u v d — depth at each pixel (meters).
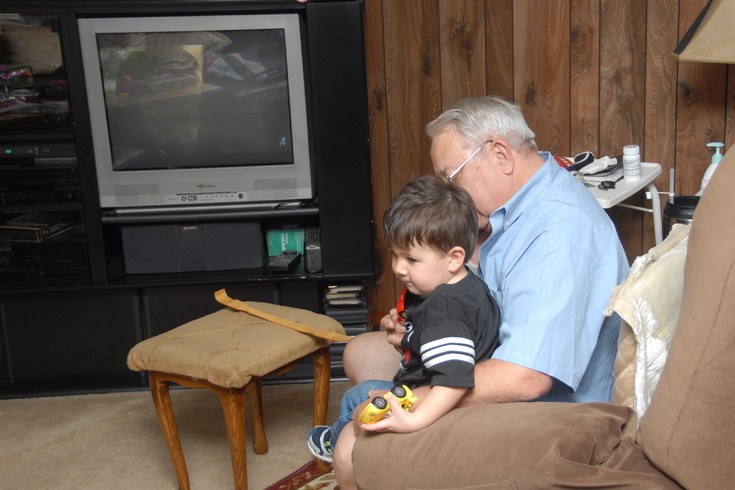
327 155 2.60
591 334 1.39
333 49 2.52
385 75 3.04
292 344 1.99
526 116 3.00
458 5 2.93
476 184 1.54
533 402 1.31
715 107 2.82
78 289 2.67
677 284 1.34
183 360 1.90
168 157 2.62
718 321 1.03
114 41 2.52
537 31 2.91
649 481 1.09
